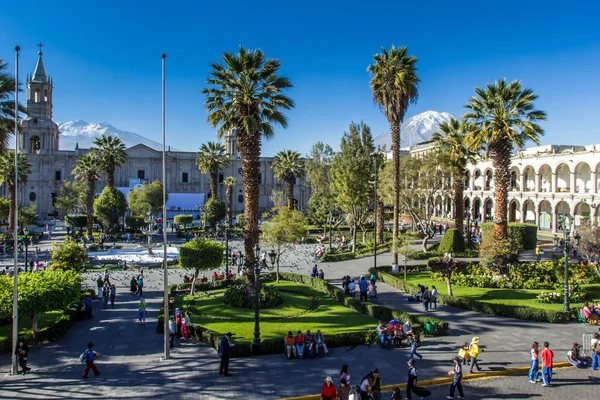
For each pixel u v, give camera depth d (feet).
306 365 67.10
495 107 121.49
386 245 187.73
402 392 57.98
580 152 217.56
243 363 68.03
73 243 118.21
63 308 81.92
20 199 352.69
